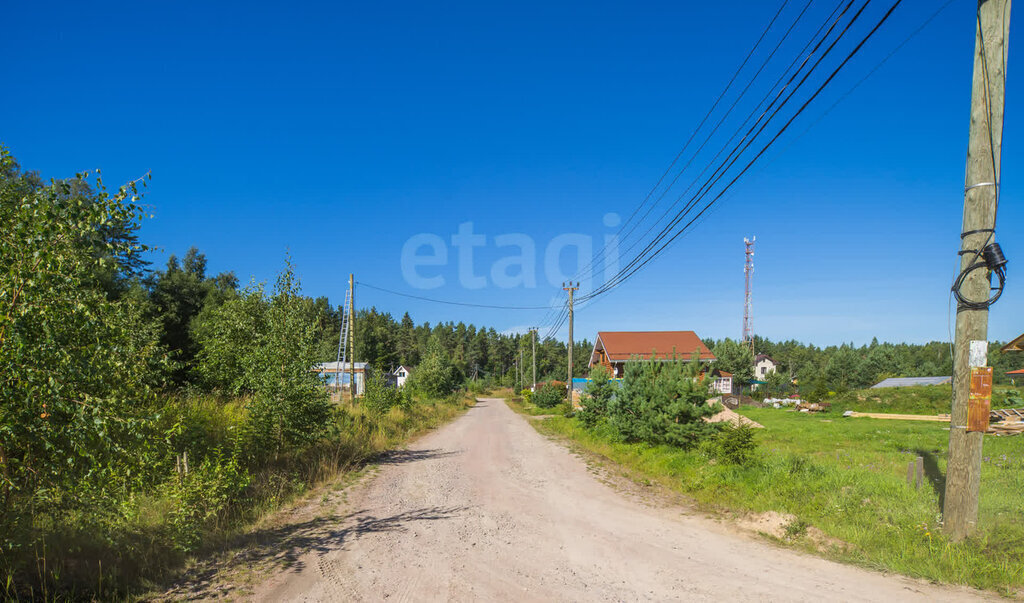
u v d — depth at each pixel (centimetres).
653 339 4144
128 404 538
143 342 885
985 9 642
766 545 689
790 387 6388
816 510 789
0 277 419
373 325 10638
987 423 634
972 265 644
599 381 2108
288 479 1042
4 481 449
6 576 463
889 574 568
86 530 546
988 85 636
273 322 1224
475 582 554
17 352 412
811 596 509
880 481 906
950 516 648
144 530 612
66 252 456
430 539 715
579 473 1272
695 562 620
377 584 546
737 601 499
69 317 455
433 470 1301
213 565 598
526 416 3703
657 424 1459
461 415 3831
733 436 1166
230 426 1008
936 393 3684
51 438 455
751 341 7006
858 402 3944
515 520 826
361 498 975
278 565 600
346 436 1504
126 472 573
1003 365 6241
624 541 710
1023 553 566
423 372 4819
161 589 525
